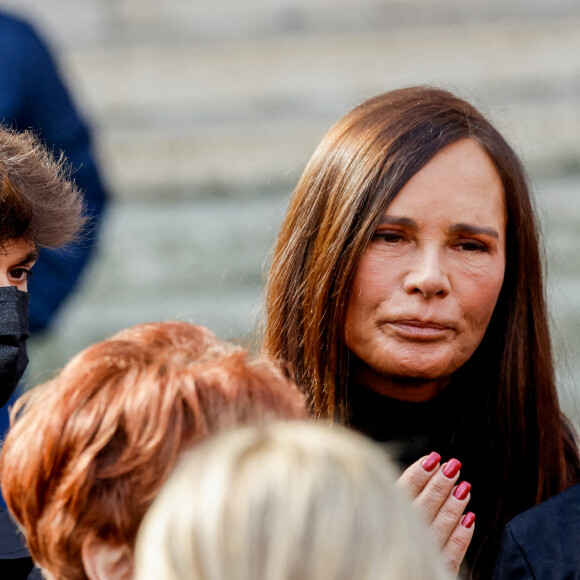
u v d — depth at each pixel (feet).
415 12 87.51
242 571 11.19
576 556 19.33
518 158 22.08
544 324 22.98
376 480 12.15
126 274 68.33
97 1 89.76
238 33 89.86
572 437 24.66
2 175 19.90
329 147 21.88
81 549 14.23
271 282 22.58
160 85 85.40
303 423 14.42
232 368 15.23
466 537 18.45
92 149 38.75
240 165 79.46
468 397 22.84
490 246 20.68
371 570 11.32
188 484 12.01
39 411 15.02
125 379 14.71
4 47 36.76
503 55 82.23
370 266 20.48
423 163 20.26
